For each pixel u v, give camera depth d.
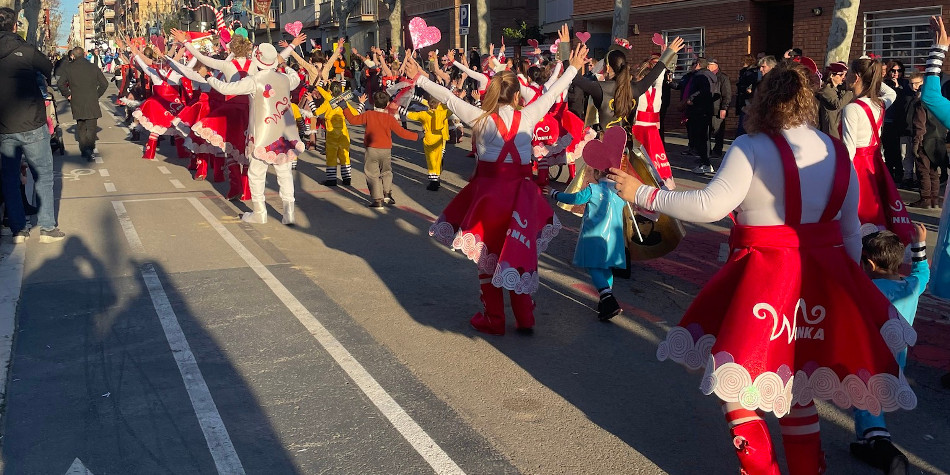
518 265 5.48
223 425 4.46
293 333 5.91
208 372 5.18
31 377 5.09
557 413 4.66
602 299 6.19
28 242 8.65
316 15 49.22
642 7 22.17
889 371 3.35
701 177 13.56
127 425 4.46
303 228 9.61
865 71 6.30
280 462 4.07
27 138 8.34
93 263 7.82
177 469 4.00
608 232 6.10
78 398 4.79
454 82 17.09
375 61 15.95
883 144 12.53
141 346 5.62
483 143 5.66
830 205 3.42
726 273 3.50
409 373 5.21
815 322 3.45
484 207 5.63
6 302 6.50
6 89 8.20
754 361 3.30
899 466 3.88
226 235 9.13
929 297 6.91
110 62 76.44
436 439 4.32
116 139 19.36
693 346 3.57
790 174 3.37
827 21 17.69
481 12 26.92
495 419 4.57
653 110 8.10
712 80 14.15
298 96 15.94
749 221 3.47
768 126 3.46
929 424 4.57
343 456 4.13
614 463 4.10
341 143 12.76
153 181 13.04
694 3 20.62
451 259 8.20
